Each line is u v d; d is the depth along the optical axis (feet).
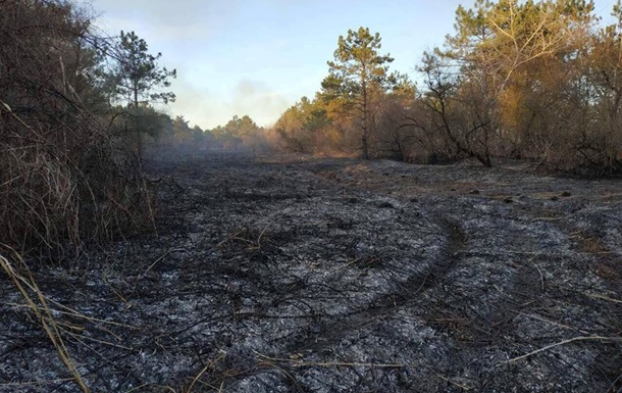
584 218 24.38
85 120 19.36
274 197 34.17
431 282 17.10
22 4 17.49
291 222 25.12
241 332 12.77
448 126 65.31
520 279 17.28
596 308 14.74
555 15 77.30
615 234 21.65
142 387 10.25
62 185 16.81
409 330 13.15
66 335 11.86
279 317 13.71
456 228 25.27
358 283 16.53
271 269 17.60
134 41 74.38
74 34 19.36
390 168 64.23
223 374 10.87
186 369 10.99
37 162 15.94
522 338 12.95
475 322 13.91
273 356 11.75
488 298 15.51
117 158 21.07
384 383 10.85
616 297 15.48
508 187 40.93
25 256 16.15
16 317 12.34
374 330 13.07
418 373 11.28
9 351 10.90
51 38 18.47
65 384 10.10
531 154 58.44
